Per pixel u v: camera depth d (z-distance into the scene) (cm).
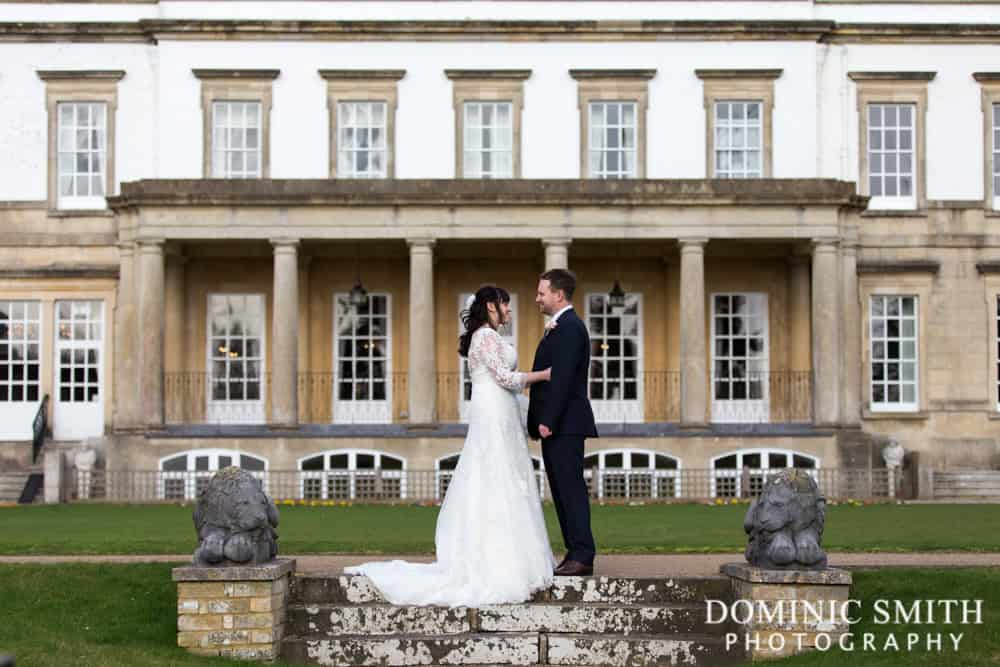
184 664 1438
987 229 4291
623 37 4212
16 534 2448
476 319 1647
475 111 4219
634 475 3778
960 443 4259
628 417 4269
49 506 3531
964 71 4300
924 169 4284
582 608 1545
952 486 3894
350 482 3725
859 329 4116
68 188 4253
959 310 4275
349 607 1551
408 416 4134
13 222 4231
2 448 4134
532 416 1642
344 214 3881
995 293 4278
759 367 4284
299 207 3872
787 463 3831
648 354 4294
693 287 3875
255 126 4188
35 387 4244
